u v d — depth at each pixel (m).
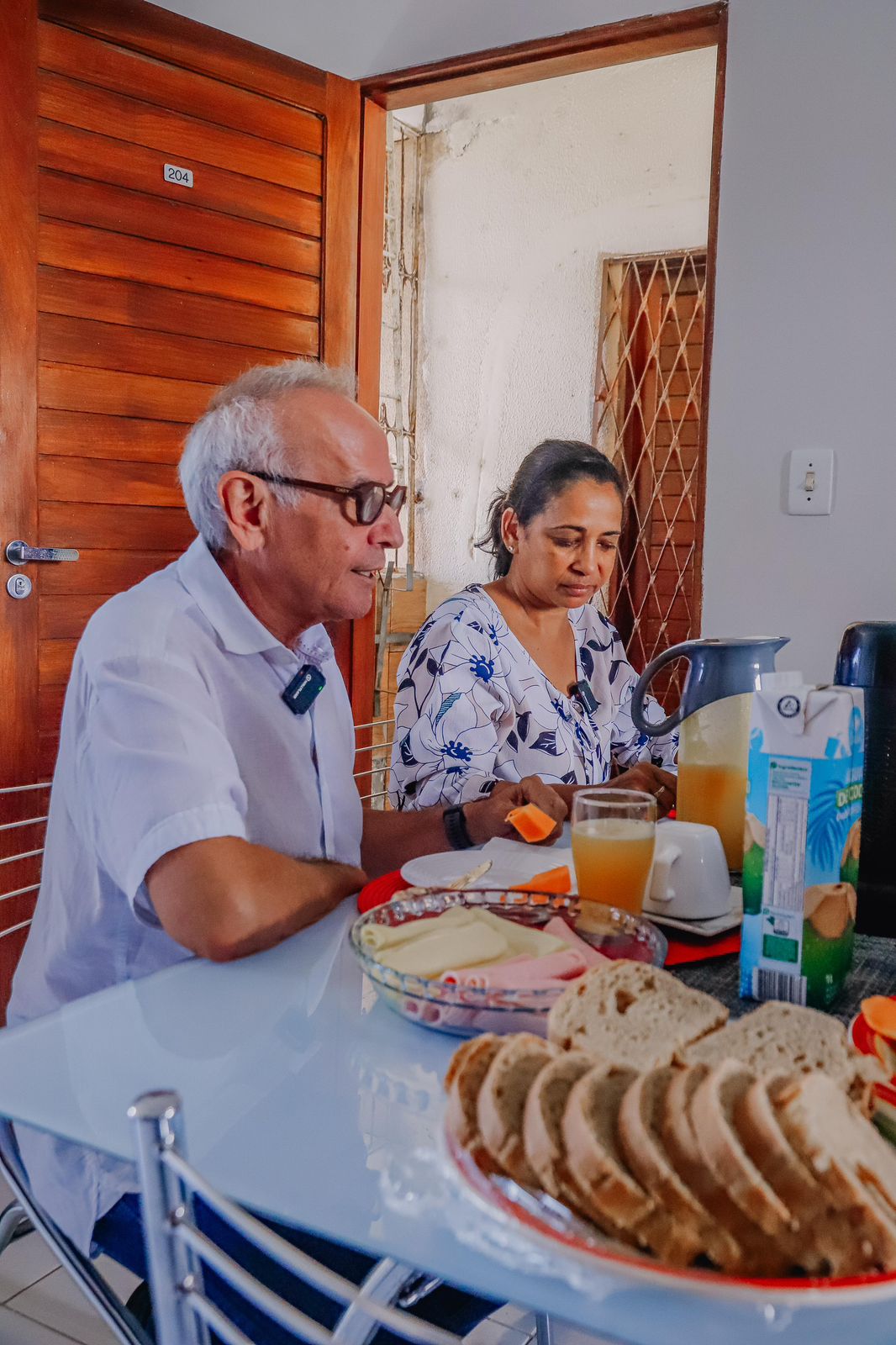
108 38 2.10
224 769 0.96
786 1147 0.43
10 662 2.03
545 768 1.69
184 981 0.79
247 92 2.33
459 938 0.76
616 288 3.63
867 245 1.96
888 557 2.00
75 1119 0.58
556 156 3.66
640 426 3.66
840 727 0.70
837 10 1.94
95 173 2.11
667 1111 0.46
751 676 1.03
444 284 3.90
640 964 0.63
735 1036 0.54
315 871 0.96
